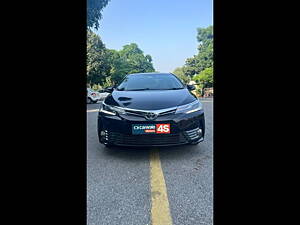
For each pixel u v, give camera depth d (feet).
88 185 5.82
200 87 97.50
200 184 5.86
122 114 7.68
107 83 104.58
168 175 6.47
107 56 80.69
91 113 23.44
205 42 197.16
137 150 9.09
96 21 77.61
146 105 7.74
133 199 5.11
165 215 4.48
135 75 11.34
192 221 4.27
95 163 7.52
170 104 7.82
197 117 7.93
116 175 6.49
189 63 168.66
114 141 7.79
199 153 8.56
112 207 4.78
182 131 7.57
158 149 9.21
